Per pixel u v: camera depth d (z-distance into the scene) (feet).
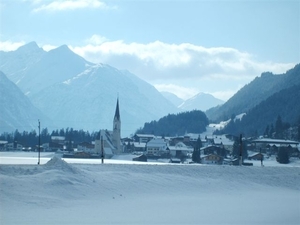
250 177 286.87
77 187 203.72
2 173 204.13
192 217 164.66
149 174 253.65
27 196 180.96
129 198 205.36
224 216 170.30
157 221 152.66
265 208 196.75
